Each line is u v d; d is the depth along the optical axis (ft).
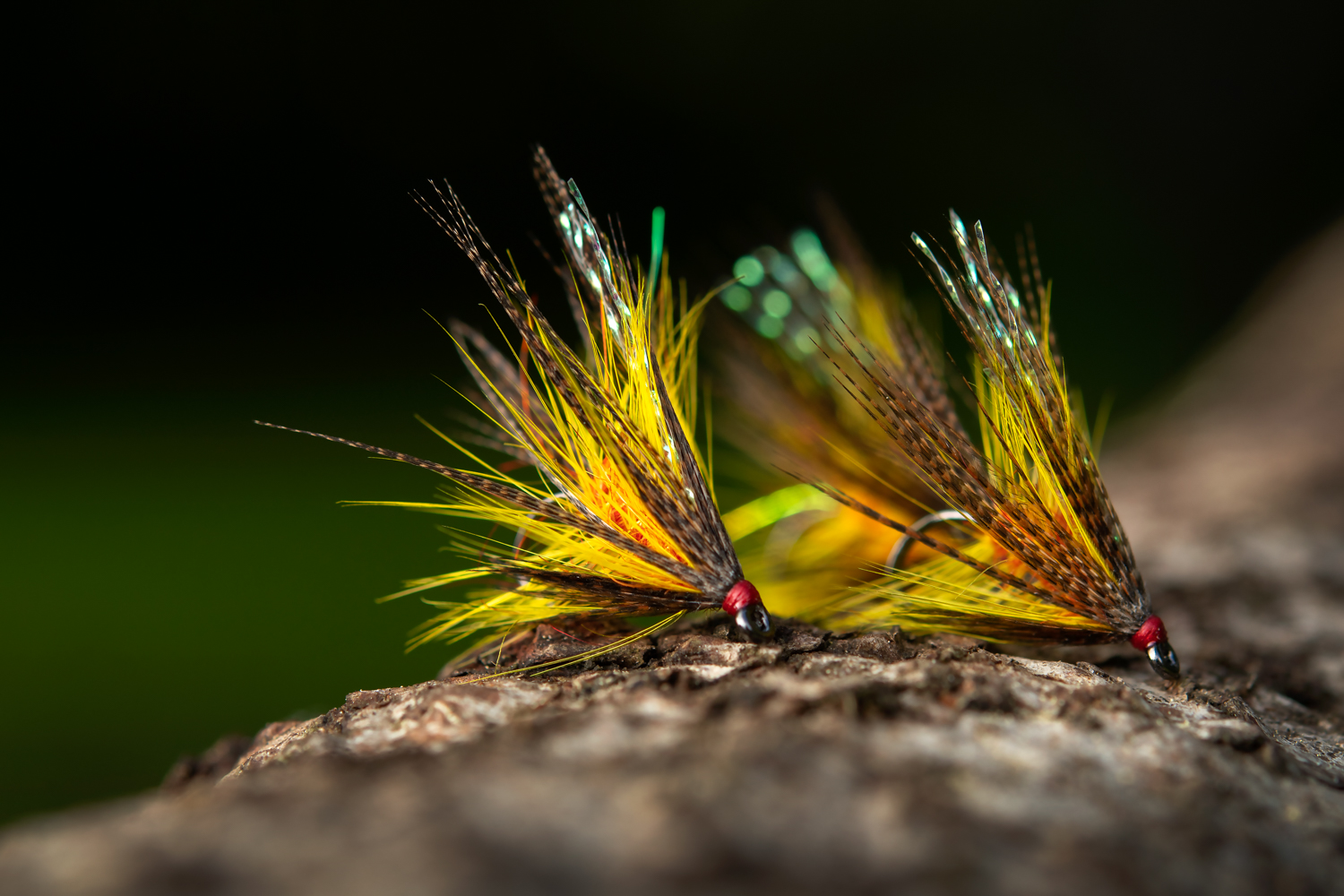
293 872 0.63
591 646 0.72
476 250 0.72
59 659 1.17
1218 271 3.31
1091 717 0.69
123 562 1.50
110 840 0.64
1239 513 1.05
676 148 3.42
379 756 0.67
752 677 0.69
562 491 0.72
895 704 0.68
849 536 0.81
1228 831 0.66
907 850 0.64
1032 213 3.51
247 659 1.17
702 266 2.05
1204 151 3.64
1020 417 0.73
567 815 0.64
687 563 0.72
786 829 0.64
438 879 0.61
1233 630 0.82
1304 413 1.47
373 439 2.14
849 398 0.81
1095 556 0.73
